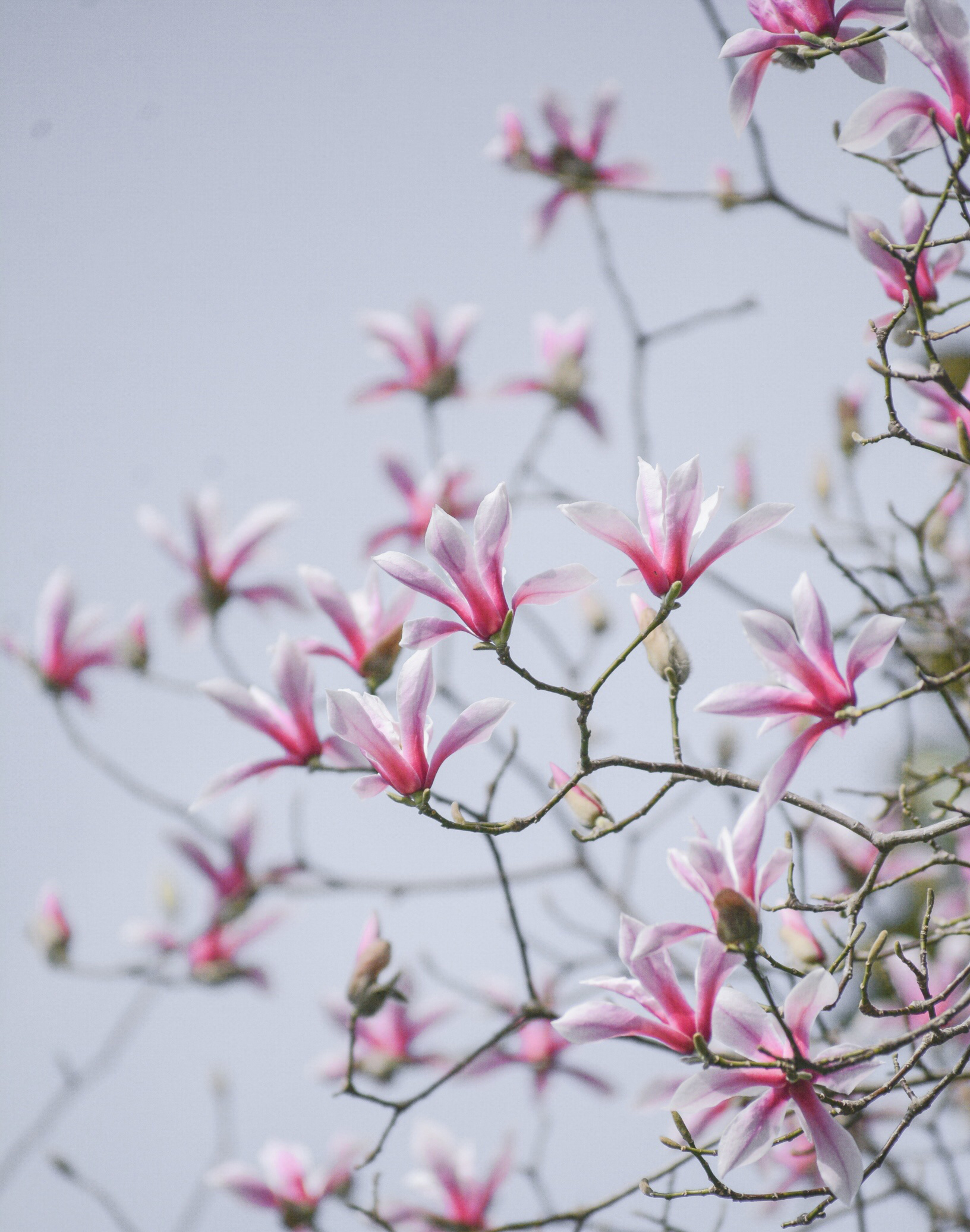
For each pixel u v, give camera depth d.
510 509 2.73
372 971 2.88
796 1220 2.71
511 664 2.74
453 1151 3.10
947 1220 2.91
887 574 3.02
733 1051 2.72
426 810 2.74
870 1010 2.73
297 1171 3.13
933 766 3.03
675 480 2.73
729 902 2.68
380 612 2.90
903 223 2.87
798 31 2.82
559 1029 2.72
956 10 2.74
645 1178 2.74
